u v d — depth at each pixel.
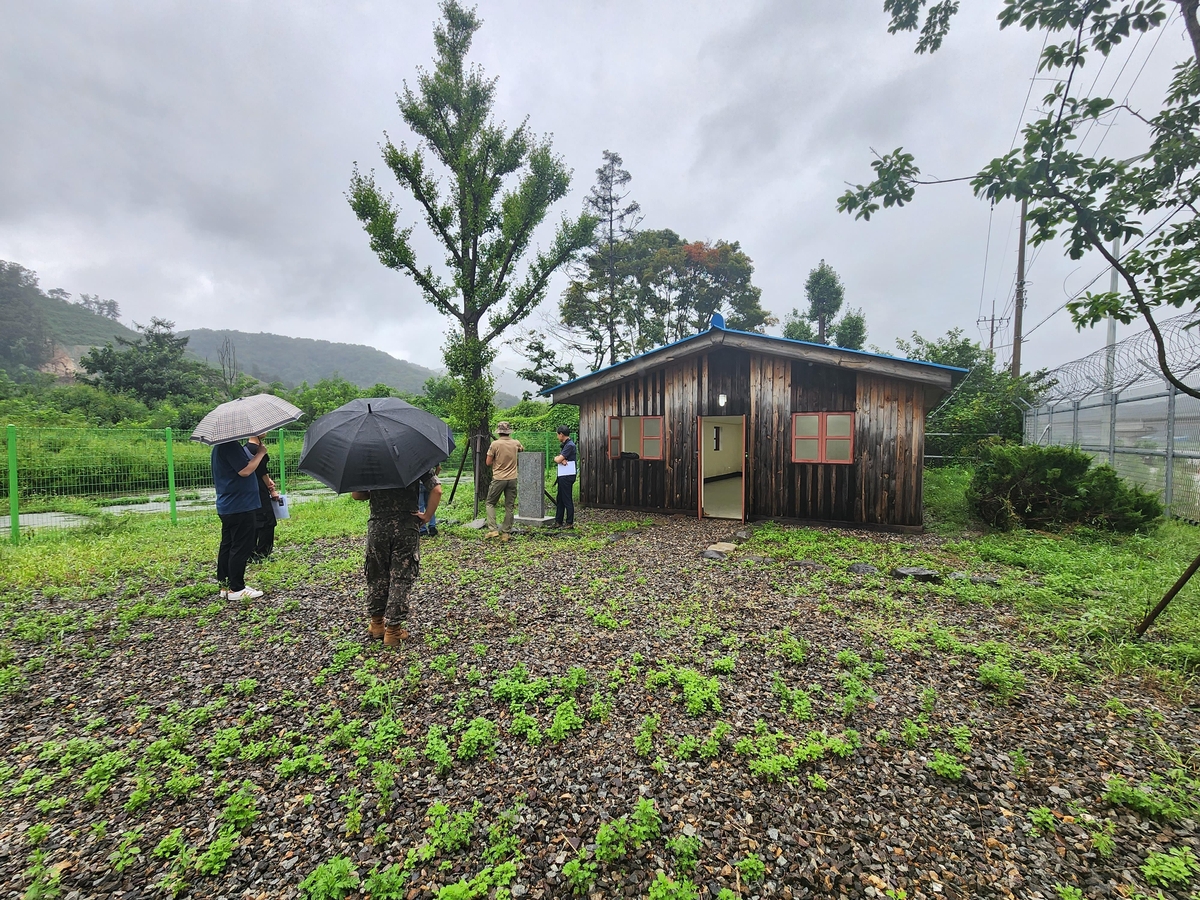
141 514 10.29
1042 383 15.13
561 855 2.15
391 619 4.18
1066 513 8.03
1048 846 2.15
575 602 5.23
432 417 4.43
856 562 6.65
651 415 11.14
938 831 2.25
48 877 1.99
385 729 2.98
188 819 2.38
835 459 9.43
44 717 3.24
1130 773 2.58
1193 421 7.74
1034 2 2.96
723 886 1.99
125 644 4.30
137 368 34.22
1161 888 1.94
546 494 9.66
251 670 3.85
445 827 2.22
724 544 7.86
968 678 3.59
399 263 10.72
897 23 4.36
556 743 2.89
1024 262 18.73
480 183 11.40
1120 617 4.36
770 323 35.28
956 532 8.52
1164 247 3.20
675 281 31.50
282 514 6.95
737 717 3.14
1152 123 3.04
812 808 2.38
